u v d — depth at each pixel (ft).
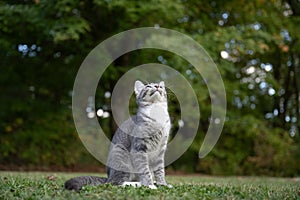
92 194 17.26
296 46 47.96
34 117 47.62
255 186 23.94
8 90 48.03
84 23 38.75
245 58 53.26
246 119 49.44
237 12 50.31
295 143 51.57
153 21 44.32
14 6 39.55
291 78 57.21
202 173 49.47
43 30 40.01
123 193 17.42
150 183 20.98
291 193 19.42
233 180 34.50
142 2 39.40
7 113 47.09
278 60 55.06
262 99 57.00
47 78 47.50
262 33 43.52
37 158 46.55
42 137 46.96
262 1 47.55
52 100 48.98
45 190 18.85
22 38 43.75
